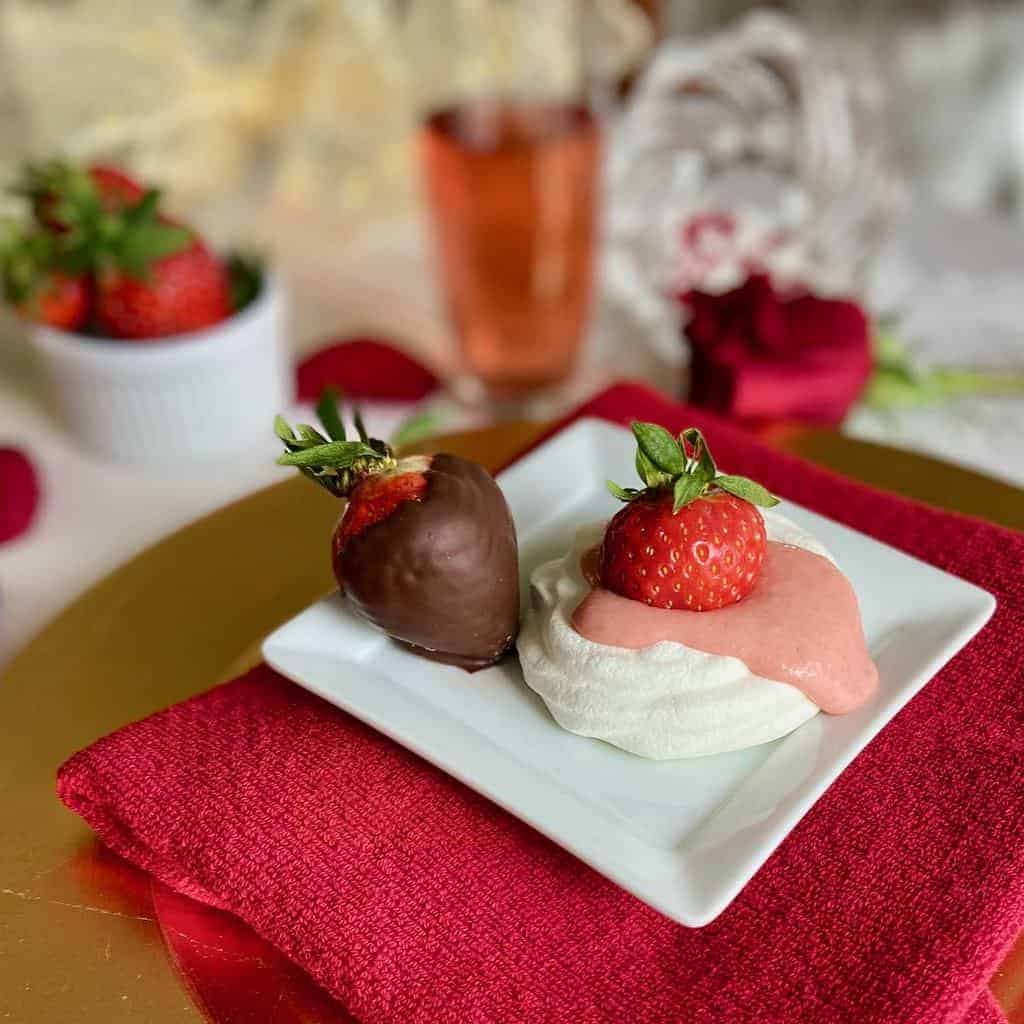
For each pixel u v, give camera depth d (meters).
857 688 0.32
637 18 0.71
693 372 0.53
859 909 0.30
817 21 0.80
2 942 0.32
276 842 0.31
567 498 0.39
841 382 0.50
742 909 0.30
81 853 0.34
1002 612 0.35
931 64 0.80
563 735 0.32
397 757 0.33
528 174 0.54
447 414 0.59
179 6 0.65
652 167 0.66
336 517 0.44
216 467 0.54
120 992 0.31
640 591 0.32
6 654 0.45
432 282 0.67
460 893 0.31
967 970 0.28
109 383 0.51
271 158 0.71
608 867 0.29
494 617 0.33
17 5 0.62
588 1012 0.29
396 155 0.70
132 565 0.43
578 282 0.58
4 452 0.52
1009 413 0.57
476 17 0.66
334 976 0.29
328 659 0.34
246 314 0.53
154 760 0.33
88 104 0.66
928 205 0.69
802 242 0.63
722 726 0.31
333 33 0.66
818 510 0.39
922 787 0.32
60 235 0.50
